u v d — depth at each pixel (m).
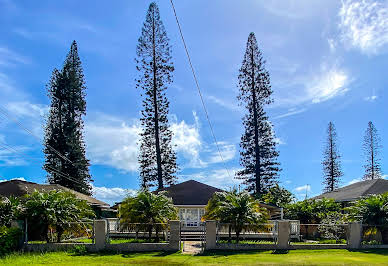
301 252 14.63
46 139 39.78
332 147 46.72
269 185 38.81
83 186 40.12
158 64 37.53
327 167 46.62
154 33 37.72
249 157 40.19
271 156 39.59
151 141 37.28
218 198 20.17
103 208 30.39
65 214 15.47
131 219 16.83
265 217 16.70
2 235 14.09
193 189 26.47
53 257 13.25
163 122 37.31
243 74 41.22
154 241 17.67
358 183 29.88
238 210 16.14
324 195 32.62
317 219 22.81
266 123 40.09
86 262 12.19
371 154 44.22
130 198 17.55
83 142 42.31
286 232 15.41
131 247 14.96
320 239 20.41
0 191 22.78
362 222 16.45
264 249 15.20
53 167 38.97
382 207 16.27
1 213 15.70
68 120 40.66
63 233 16.31
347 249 15.34
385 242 16.19
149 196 17.58
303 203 23.75
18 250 14.66
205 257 13.41
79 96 42.16
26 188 23.45
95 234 15.06
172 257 13.41
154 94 37.44
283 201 35.84
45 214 15.10
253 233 19.58
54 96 41.03
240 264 11.75
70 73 41.62
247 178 39.88
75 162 39.81
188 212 24.97
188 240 20.33
